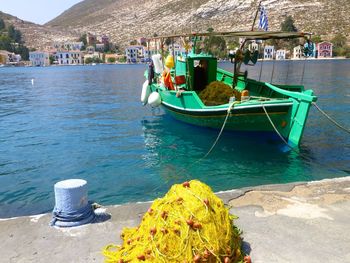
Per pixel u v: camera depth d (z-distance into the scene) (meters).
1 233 4.78
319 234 4.64
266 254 4.25
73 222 4.92
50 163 11.29
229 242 3.88
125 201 8.27
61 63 170.12
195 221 3.76
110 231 4.79
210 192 4.20
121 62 171.00
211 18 141.12
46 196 8.67
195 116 13.95
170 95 15.23
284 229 4.77
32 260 4.22
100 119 19.14
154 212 3.99
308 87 31.92
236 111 12.09
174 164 10.87
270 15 164.50
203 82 15.72
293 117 11.28
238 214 5.17
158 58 17.23
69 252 4.36
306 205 5.41
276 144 12.34
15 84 49.12
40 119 19.75
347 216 5.09
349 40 142.38
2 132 16.33
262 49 17.17
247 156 11.33
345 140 13.16
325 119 17.22
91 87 40.66
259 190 5.96
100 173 10.22
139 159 11.48
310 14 163.25
